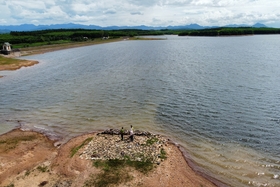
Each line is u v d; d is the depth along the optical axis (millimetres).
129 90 53594
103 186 21781
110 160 25688
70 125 36469
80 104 45562
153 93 50688
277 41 179000
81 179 22906
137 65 85188
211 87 52688
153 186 21734
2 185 22562
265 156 26750
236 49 127562
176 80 60375
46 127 36000
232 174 23781
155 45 167375
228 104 42281
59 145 30453
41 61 103000
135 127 35031
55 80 65688
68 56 119062
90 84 59906
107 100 47344
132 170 23969
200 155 27219
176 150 28109
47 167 25375
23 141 31719
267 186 22016
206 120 36562
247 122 35188
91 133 33281
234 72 66312
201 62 86375
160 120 37281
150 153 27000
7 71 81062
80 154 27172
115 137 31109
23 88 58406
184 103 43969
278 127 33281
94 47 165875
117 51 135125
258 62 81375
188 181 22594
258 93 47188
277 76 59594
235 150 28125
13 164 26172
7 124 37594
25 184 22625
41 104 46312
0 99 50188
